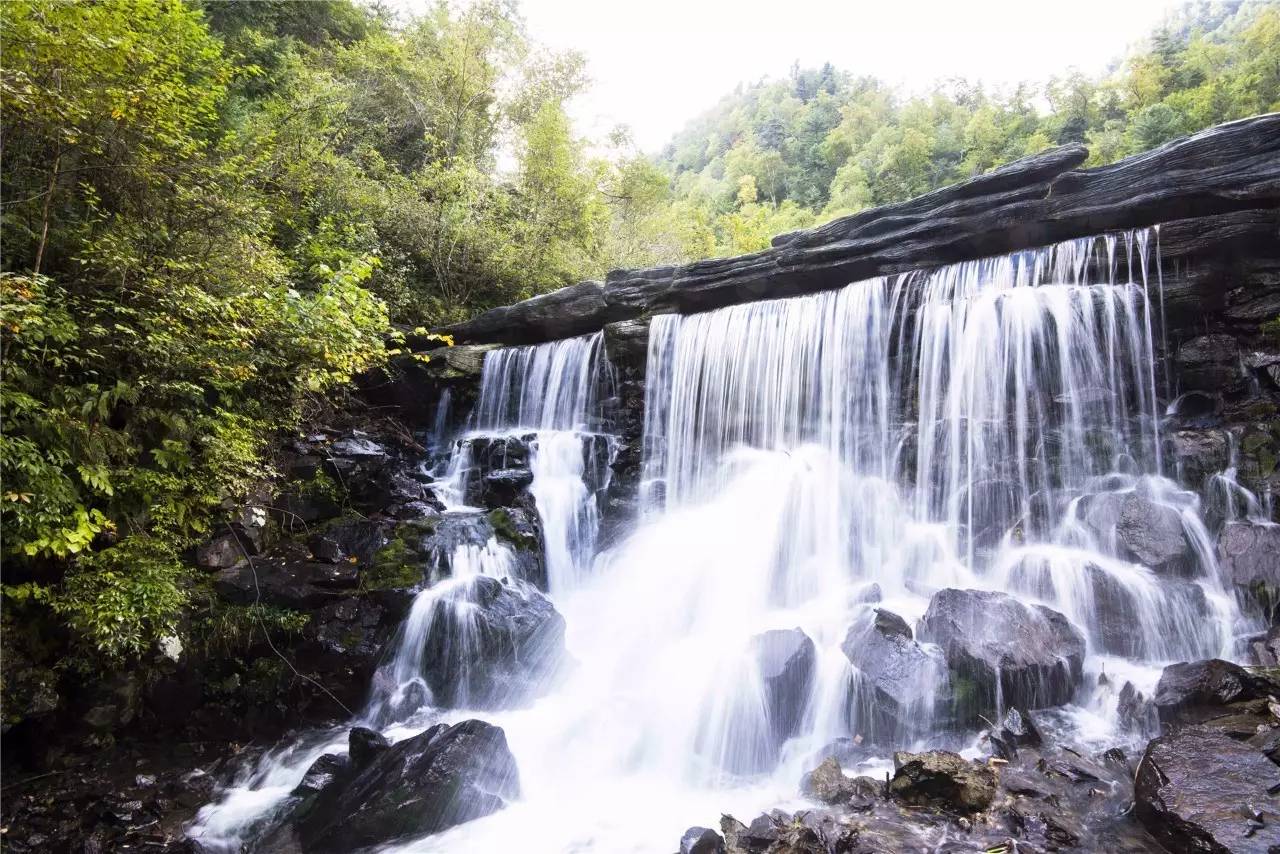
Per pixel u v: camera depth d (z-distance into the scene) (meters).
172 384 7.59
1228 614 6.27
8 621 6.12
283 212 12.61
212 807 5.81
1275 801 3.79
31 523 5.79
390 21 23.20
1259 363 7.40
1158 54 50.19
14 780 5.95
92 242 7.71
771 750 5.87
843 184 52.62
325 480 9.24
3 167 7.74
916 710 5.53
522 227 17.81
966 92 65.69
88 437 6.87
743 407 10.78
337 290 8.91
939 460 8.77
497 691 7.09
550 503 10.61
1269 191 7.29
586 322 13.24
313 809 5.53
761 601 8.49
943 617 6.11
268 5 17.94
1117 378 7.93
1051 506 7.73
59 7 6.61
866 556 8.73
